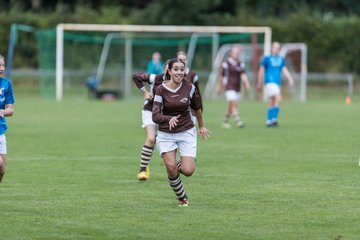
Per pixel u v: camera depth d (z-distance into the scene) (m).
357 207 20.98
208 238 17.23
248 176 26.84
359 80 95.44
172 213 20.02
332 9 116.56
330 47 97.12
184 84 20.77
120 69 92.81
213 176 26.80
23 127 46.66
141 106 69.88
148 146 25.64
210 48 96.19
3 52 94.56
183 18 99.56
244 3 111.19
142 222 18.84
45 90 84.50
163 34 93.44
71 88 87.56
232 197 22.50
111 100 80.06
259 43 96.31
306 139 40.06
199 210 20.45
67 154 33.22
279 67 48.34
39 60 89.62
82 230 17.95
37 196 22.50
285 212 20.23
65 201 21.69
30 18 95.69
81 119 53.59
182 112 20.80
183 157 20.81
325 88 94.25
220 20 99.50
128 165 29.77
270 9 112.31
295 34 97.12
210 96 83.88
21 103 72.81
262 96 81.62
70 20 96.50
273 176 26.84
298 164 30.11
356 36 97.12
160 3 99.81
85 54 92.94
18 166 29.20
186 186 24.56
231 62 47.38
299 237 17.38
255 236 17.44
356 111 64.50
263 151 34.53
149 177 26.52
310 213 20.09
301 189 24.00
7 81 21.02
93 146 36.41
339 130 45.56
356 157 32.38
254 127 47.91
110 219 19.20
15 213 19.91
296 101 81.94
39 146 36.31
